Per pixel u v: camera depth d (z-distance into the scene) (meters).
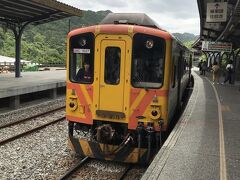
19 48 23.03
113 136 8.27
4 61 47.34
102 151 8.35
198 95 17.69
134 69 8.11
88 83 8.44
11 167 8.16
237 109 13.24
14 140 10.39
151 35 7.98
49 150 9.54
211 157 7.07
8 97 16.05
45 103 17.98
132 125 8.19
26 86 17.03
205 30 31.50
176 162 6.71
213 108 13.30
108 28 8.12
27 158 8.82
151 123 8.09
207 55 57.59
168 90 8.12
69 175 7.78
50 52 72.00
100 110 8.35
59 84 20.25
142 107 8.13
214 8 17.11
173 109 9.70
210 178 5.96
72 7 19.89
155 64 8.05
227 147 7.82
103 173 8.08
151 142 8.34
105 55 8.22
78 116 8.63
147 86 8.09
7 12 19.58
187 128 9.58
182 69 12.15
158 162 6.70
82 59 8.50
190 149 7.57
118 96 8.20
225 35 28.25
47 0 17.22
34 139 10.58
